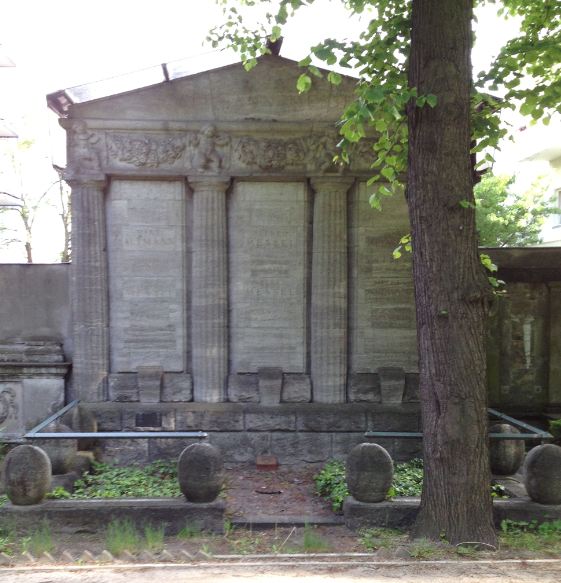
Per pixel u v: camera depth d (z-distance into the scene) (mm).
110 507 7328
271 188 10727
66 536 7234
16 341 10750
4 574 5918
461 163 6824
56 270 10836
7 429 10500
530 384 11703
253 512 8195
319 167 10453
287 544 7082
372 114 6668
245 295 10719
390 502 7613
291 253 10742
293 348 10711
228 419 10375
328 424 10391
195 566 6184
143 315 10664
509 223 21578
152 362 10641
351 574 5863
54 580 5723
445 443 6812
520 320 11727
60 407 10531
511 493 7934
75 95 10281
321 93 10508
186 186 10727
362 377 10617
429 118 6793
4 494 7969
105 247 10633
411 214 7059
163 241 10688
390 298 10680
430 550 6461
